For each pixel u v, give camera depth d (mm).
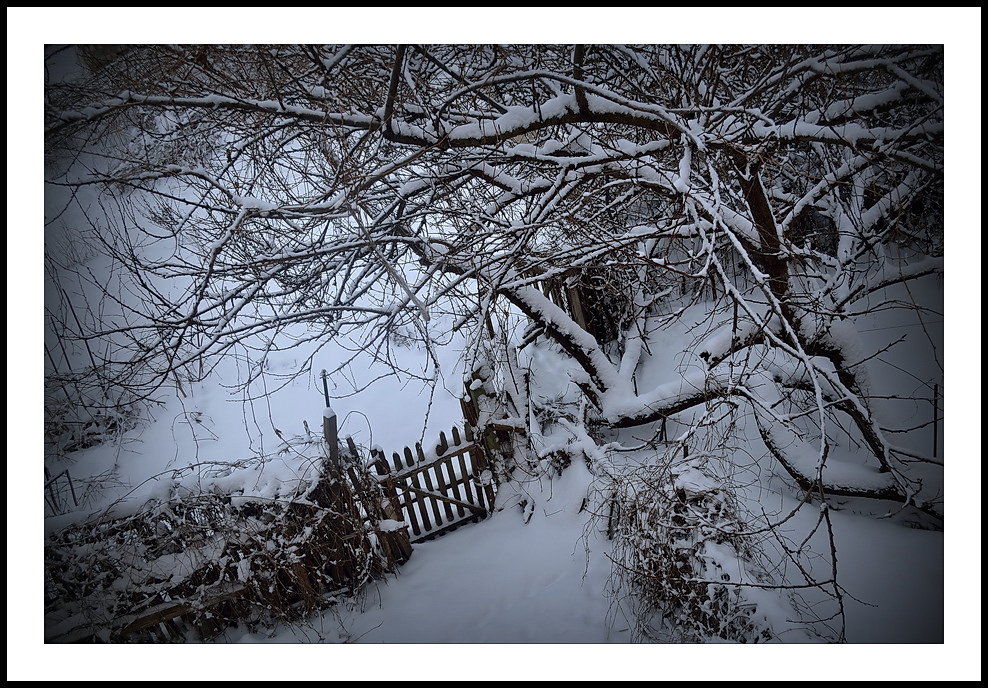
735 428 6422
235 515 5410
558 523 6227
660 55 5508
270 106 4914
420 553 6320
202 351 5082
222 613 5434
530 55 5598
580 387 7156
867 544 5031
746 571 4230
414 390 9773
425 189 5621
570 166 5191
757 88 4980
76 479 8219
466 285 6168
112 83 5164
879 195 6059
